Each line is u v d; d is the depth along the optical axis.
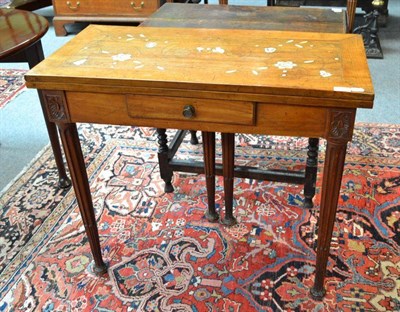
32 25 1.74
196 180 2.06
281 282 1.52
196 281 1.55
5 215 1.89
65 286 1.55
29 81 1.18
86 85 1.16
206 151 1.64
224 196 1.78
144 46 1.33
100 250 1.56
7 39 1.59
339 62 1.18
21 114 2.72
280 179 1.81
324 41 1.32
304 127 1.12
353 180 1.98
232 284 1.53
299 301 1.45
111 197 1.96
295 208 1.86
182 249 1.68
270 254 1.64
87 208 1.45
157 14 1.87
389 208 1.82
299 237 1.71
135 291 1.52
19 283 1.57
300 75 1.11
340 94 1.03
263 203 1.89
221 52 1.27
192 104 1.14
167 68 1.18
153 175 2.10
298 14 1.82
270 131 1.14
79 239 1.75
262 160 2.18
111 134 2.44
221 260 1.62
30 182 2.10
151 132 2.45
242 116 1.13
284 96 1.06
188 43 1.35
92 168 2.16
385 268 1.56
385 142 2.26
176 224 1.80
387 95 2.74
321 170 2.05
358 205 1.84
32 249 1.71
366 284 1.50
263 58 1.22
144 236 1.75
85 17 3.69
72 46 1.35
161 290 1.52
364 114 2.54
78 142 1.34
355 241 1.67
